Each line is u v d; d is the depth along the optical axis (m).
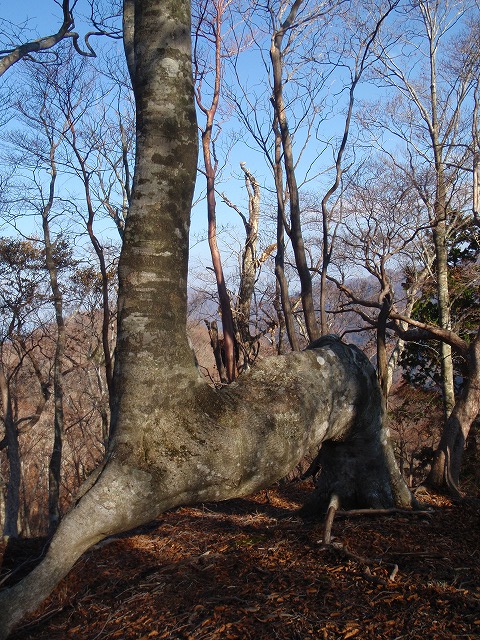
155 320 3.45
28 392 21.20
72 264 14.98
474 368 8.23
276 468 3.90
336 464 5.79
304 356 4.54
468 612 3.72
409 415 15.50
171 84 3.55
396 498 5.91
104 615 4.11
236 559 4.96
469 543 5.22
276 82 7.36
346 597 4.02
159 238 3.48
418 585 4.14
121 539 5.75
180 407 3.49
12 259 14.31
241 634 3.57
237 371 8.33
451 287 14.38
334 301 15.30
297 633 3.53
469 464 12.34
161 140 3.51
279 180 7.57
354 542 5.11
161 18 3.58
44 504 23.23
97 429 20.70
